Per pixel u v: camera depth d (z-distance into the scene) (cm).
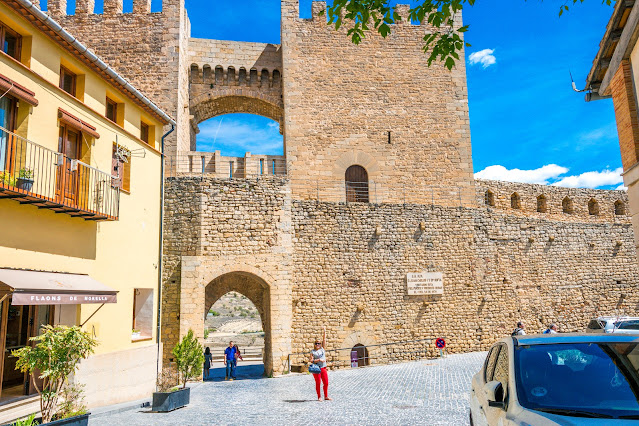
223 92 2931
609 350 521
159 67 2644
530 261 2662
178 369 1439
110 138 1470
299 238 2261
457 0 742
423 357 2331
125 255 1520
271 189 2214
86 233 1329
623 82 1188
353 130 2878
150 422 1111
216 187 2131
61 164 1153
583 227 2852
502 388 504
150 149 1730
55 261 1202
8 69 1083
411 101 2969
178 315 2005
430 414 1065
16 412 1046
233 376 2195
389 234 2398
